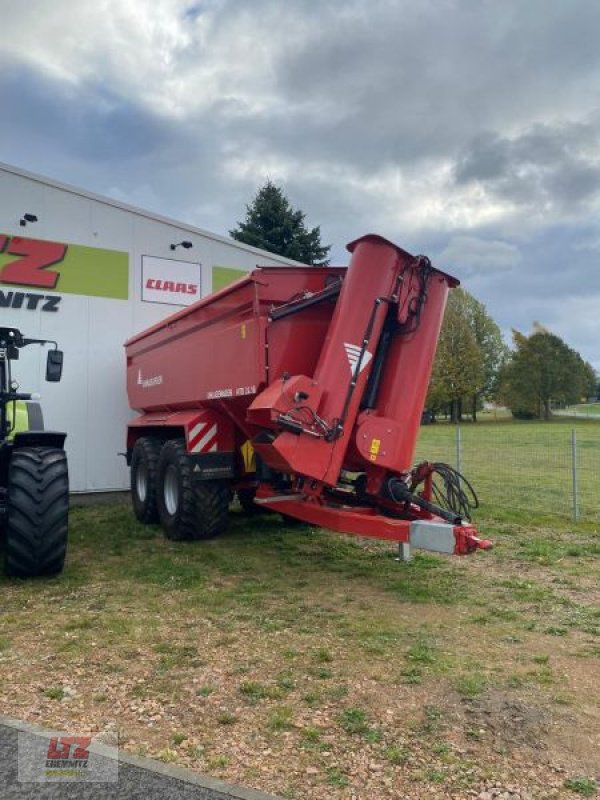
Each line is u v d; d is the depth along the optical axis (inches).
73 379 461.7
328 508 253.4
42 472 247.4
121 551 308.2
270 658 176.6
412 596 236.5
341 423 239.0
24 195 444.1
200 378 321.7
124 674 165.6
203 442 324.5
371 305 243.9
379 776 119.3
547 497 496.7
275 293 269.7
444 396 1956.2
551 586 251.1
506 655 179.8
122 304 479.5
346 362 241.8
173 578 258.4
